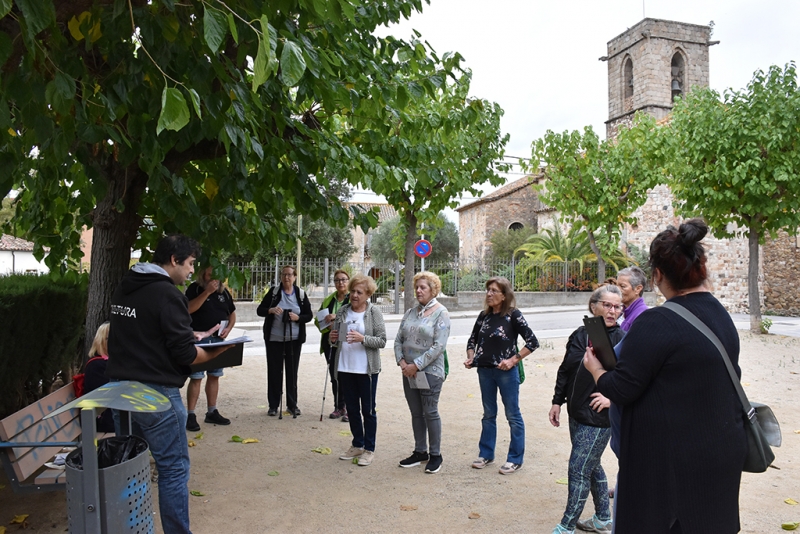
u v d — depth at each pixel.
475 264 24.94
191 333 3.41
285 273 7.29
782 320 20.70
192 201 4.19
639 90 34.97
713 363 2.36
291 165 4.94
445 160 6.35
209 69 3.67
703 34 35.03
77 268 6.61
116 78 3.66
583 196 15.07
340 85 4.27
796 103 12.92
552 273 24.92
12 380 5.29
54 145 3.39
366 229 5.38
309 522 4.23
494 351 5.28
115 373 3.31
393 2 5.28
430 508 4.50
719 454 2.32
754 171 13.59
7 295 4.90
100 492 2.62
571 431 3.99
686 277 2.50
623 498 2.48
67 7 3.38
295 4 3.78
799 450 5.95
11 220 6.37
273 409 7.30
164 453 3.38
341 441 6.23
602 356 2.69
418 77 5.19
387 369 10.51
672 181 15.04
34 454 3.65
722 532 2.32
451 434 6.53
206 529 4.09
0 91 2.76
